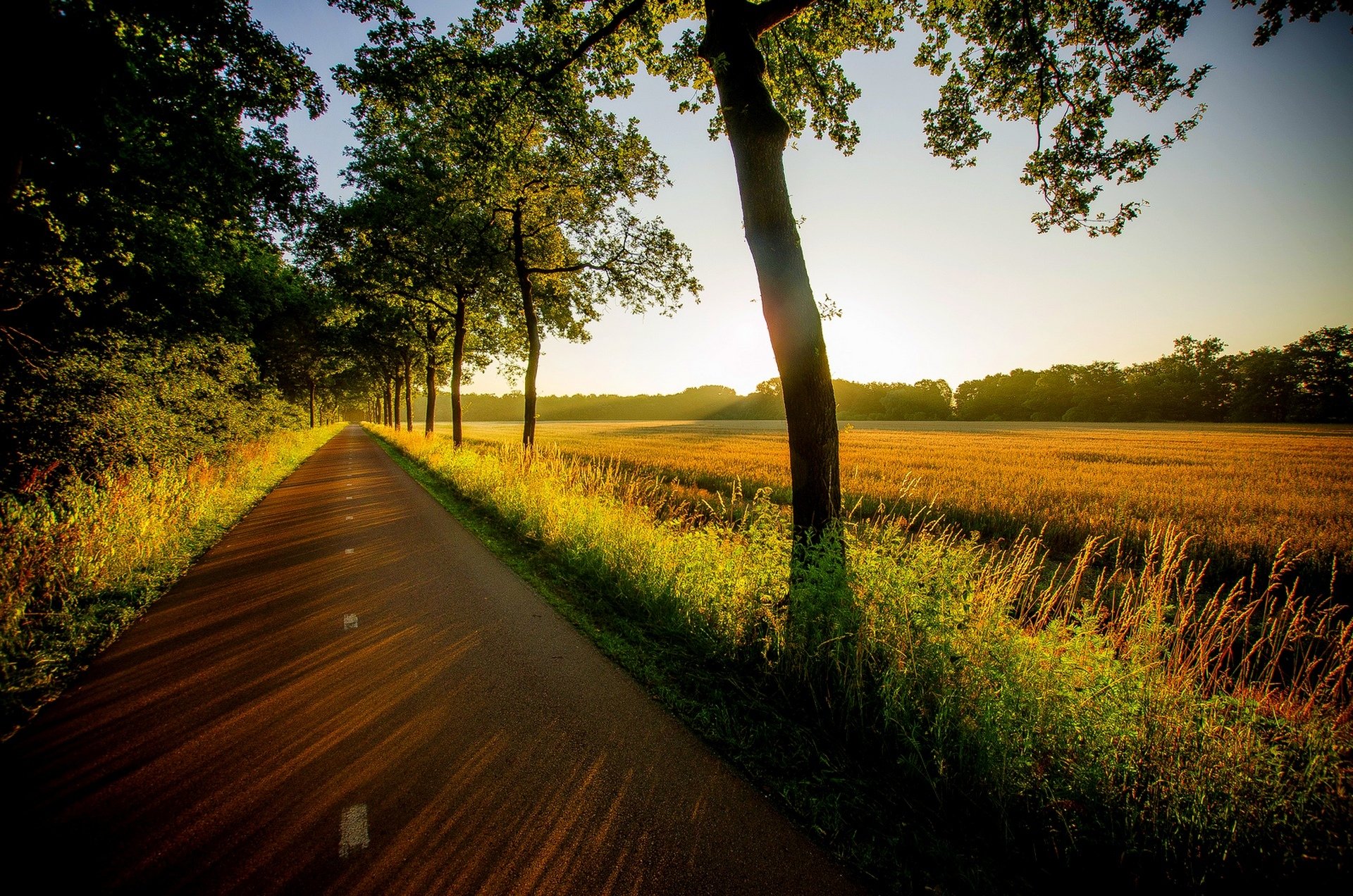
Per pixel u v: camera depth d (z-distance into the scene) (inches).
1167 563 130.2
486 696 135.3
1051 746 101.7
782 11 177.5
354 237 546.6
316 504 423.8
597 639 171.8
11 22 202.5
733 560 177.3
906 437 1951.3
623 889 78.1
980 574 152.3
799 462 166.4
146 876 77.6
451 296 694.5
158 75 276.2
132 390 331.6
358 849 84.4
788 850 87.5
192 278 467.5
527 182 446.3
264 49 278.5
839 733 123.0
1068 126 212.2
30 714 122.5
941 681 115.7
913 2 229.0
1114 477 761.0
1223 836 86.4
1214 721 95.9
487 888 77.7
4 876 76.0
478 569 247.6
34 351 297.1
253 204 372.5
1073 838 89.0
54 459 271.0
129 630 173.3
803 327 163.9
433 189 492.7
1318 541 351.6
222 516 346.9
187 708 126.6
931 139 241.8
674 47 232.1
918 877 83.4
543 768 107.0
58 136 275.3
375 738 116.1
